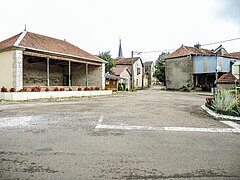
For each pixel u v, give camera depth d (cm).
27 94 1499
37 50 1634
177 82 3647
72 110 976
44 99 1586
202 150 424
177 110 997
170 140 493
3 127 610
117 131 573
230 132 576
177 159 373
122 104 1271
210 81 3450
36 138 496
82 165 343
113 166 341
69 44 2384
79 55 2088
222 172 321
